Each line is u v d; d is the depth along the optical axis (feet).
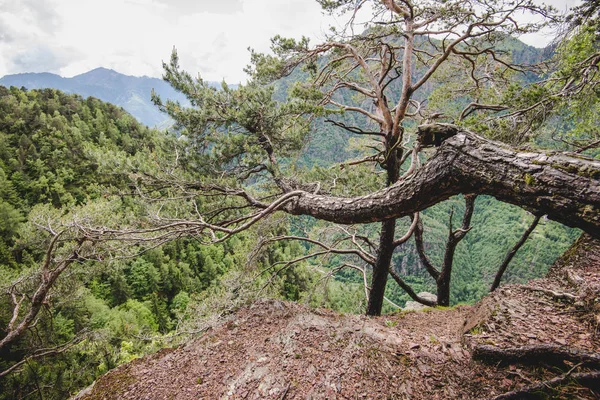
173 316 126.00
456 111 25.08
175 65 18.26
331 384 8.78
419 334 11.89
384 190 9.77
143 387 9.90
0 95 262.88
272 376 9.37
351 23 17.11
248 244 25.85
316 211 12.67
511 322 10.88
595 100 13.64
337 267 28.89
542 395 7.18
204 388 9.46
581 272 14.07
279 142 20.10
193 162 18.12
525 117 14.15
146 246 16.51
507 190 6.46
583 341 9.18
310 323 12.25
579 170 5.36
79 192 183.11
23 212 158.71
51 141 217.97
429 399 8.04
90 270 19.77
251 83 20.34
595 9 12.21
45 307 29.07
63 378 38.83
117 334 69.15
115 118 304.30
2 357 37.22
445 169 7.57
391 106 25.38
